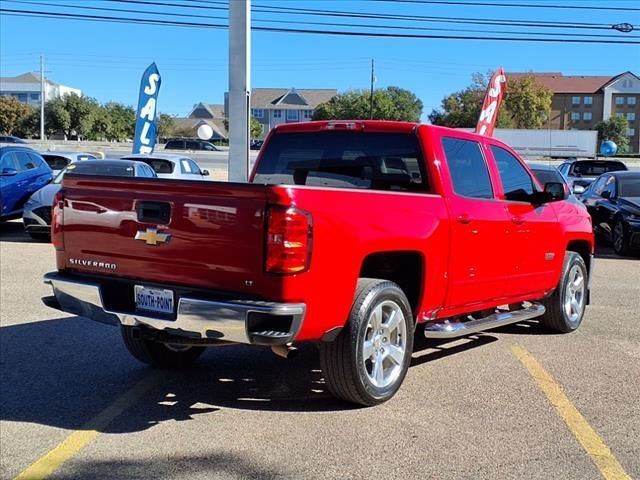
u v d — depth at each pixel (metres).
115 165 13.69
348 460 3.98
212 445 4.18
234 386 5.29
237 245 4.09
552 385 5.34
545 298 6.92
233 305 4.01
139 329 4.53
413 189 5.40
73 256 4.86
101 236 4.68
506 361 6.02
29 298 8.27
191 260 4.27
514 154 6.59
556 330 7.09
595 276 10.74
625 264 12.10
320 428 4.44
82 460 3.97
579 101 111.00
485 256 5.68
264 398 5.02
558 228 6.76
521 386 5.32
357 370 4.55
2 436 4.31
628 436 4.37
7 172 13.91
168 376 5.53
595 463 3.97
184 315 4.16
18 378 5.43
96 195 4.69
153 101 21.08
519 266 6.18
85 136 77.06
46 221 13.04
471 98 82.94
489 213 5.71
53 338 6.60
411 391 5.17
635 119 109.56
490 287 5.85
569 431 4.43
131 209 4.51
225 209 4.13
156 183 4.38
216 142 83.81
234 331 4.05
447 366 5.84
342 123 5.85
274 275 4.00
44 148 49.53
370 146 5.68
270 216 3.99
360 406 4.81
